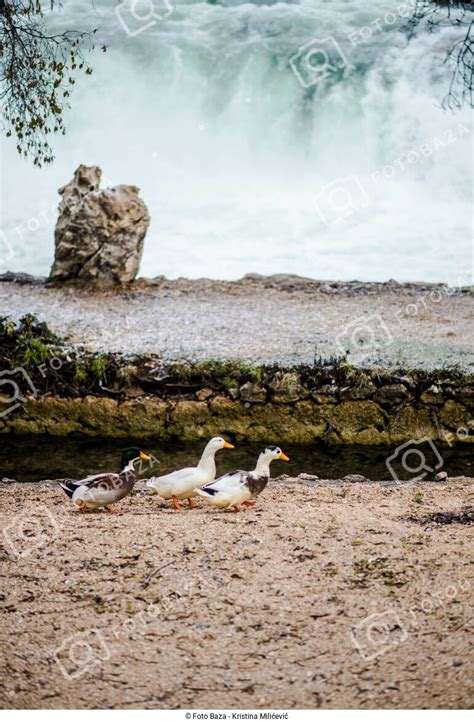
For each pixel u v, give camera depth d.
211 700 6.24
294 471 14.30
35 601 7.48
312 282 20.67
